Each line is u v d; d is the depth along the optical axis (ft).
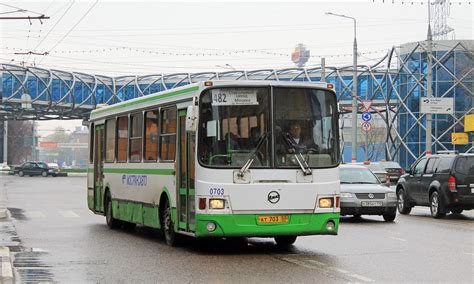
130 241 61.00
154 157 59.16
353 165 87.45
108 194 73.36
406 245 56.39
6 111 291.58
